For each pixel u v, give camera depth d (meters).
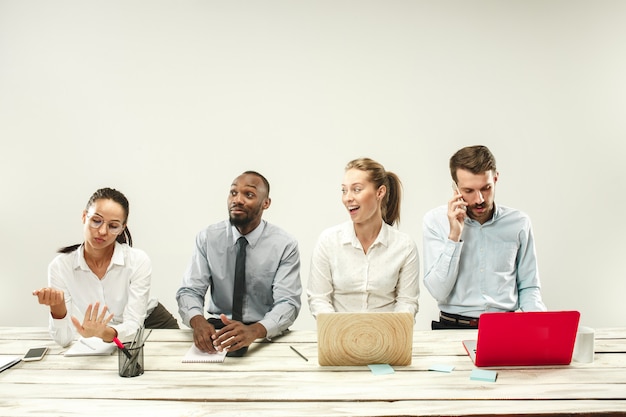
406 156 2.90
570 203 2.89
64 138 2.87
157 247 2.91
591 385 1.25
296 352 1.52
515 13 2.84
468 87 2.87
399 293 1.90
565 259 2.90
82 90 2.86
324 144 2.90
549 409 1.11
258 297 2.00
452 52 2.86
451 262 1.89
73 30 2.84
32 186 2.88
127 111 2.87
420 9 2.84
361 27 2.86
